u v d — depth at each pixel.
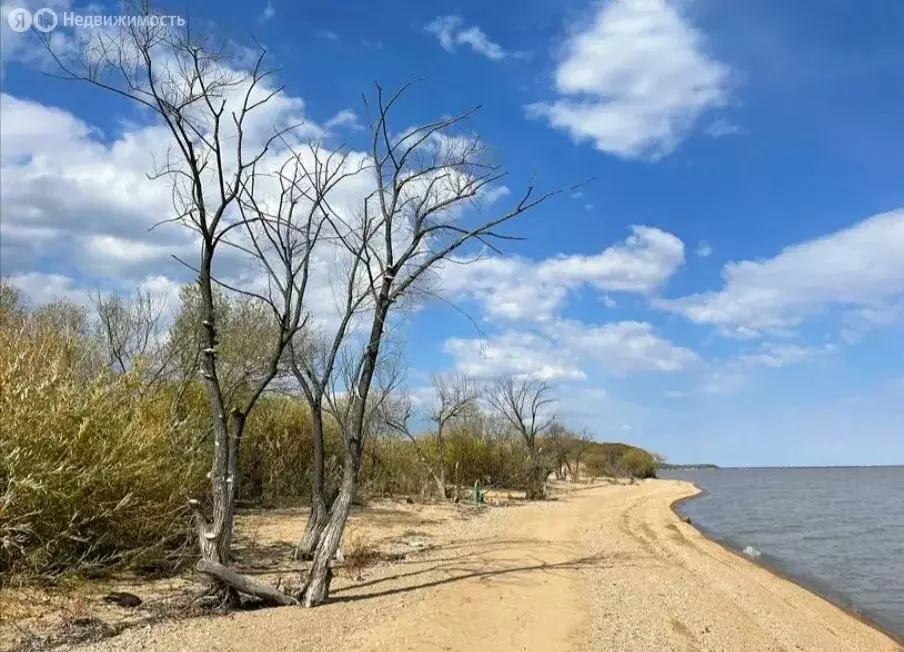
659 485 67.12
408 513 23.33
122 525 10.23
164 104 9.23
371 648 8.34
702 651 10.16
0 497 8.21
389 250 11.44
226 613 9.21
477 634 9.30
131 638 7.87
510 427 41.50
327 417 23.69
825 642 12.57
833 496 61.75
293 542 15.12
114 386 11.45
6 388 9.06
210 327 9.70
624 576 15.09
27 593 8.77
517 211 11.41
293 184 11.66
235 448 9.97
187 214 9.58
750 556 23.97
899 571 21.92
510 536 19.91
